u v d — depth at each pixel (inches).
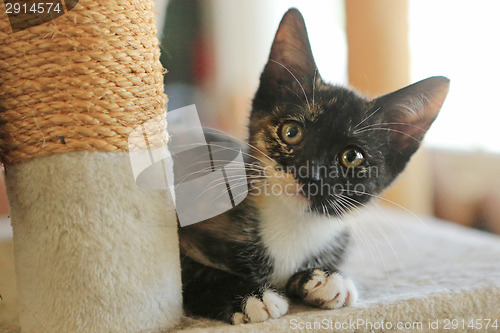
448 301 20.8
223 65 40.0
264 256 21.4
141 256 19.3
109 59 18.9
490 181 34.9
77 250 18.9
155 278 19.5
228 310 20.2
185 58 28.7
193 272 21.0
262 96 22.7
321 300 20.6
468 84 35.2
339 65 34.7
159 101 19.7
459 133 37.0
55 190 18.8
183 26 29.7
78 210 18.9
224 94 38.2
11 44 18.7
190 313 20.6
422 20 34.8
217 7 39.9
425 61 35.1
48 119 18.8
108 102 18.9
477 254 25.7
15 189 19.2
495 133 34.5
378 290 22.2
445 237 28.5
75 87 18.8
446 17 34.8
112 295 19.1
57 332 19.1
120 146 19.1
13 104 18.9
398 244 27.7
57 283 19.0
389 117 22.2
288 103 22.1
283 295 20.9
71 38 18.6
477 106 35.2
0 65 18.8
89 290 19.0
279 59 22.4
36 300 19.2
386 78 33.7
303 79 22.4
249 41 41.9
